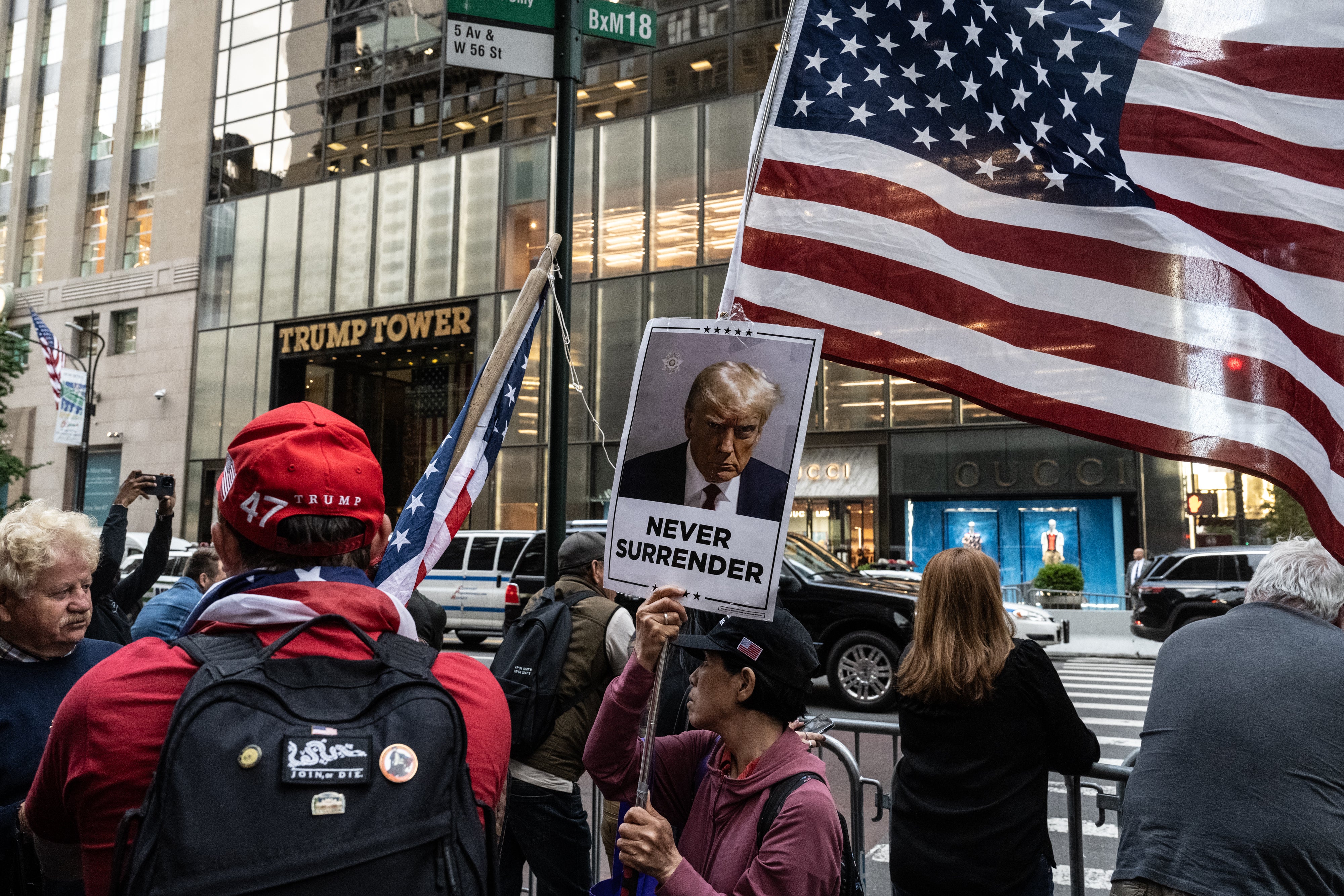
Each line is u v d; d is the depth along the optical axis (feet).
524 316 8.34
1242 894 7.47
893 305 10.85
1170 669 8.57
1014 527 78.18
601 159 84.02
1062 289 10.71
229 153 103.76
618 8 14.01
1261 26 10.62
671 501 7.34
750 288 10.96
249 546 5.21
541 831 11.51
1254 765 7.68
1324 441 10.10
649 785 7.43
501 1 13.42
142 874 3.97
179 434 101.45
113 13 115.14
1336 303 10.18
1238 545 69.82
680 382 7.49
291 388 97.76
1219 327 10.40
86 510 106.73
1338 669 7.88
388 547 7.47
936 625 9.41
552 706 11.51
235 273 100.94
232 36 105.70
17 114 120.26
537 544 48.67
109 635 15.02
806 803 6.35
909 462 78.59
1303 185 10.39
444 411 95.91
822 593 34.76
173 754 4.13
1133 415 10.39
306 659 4.61
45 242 115.75
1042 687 9.02
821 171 11.12
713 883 6.51
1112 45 10.90
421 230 91.09
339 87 97.86
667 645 6.95
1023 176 10.92
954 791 9.18
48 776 4.64
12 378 82.79
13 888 7.31
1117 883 8.22
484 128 89.35
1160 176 10.68
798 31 11.35
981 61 11.10
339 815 4.19
